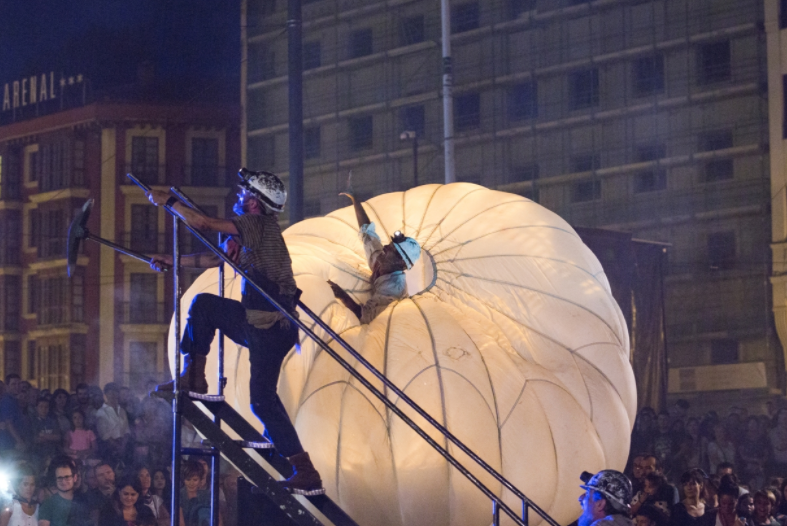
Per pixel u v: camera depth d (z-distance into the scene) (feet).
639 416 57.88
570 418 26.68
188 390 20.92
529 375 26.94
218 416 22.03
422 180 139.54
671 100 126.21
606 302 29.27
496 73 136.87
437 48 140.05
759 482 57.82
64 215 140.15
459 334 26.94
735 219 121.80
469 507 25.55
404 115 142.10
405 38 143.13
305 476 20.88
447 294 28.58
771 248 119.03
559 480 26.25
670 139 126.72
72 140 140.87
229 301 20.99
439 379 25.85
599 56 130.52
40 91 145.48
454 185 32.07
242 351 26.55
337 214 31.40
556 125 132.77
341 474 25.49
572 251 29.73
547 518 20.65
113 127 140.15
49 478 34.35
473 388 25.91
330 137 147.54
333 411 25.94
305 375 26.55
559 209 132.77
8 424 38.88
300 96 48.57
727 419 60.75
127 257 138.41
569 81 133.39
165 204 20.13
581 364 27.99
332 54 148.25
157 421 45.29
